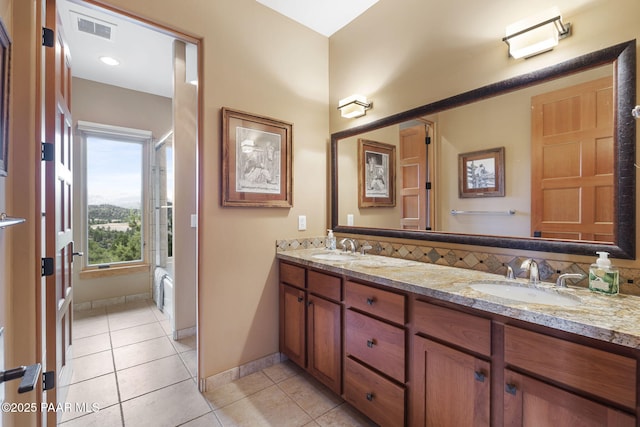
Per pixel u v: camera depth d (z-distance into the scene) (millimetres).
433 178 1864
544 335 975
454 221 1759
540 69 1423
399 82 2070
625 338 804
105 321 3070
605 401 856
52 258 1467
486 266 1615
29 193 1267
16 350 1227
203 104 1925
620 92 1209
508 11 1542
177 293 2688
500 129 1566
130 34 2562
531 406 1000
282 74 2312
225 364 2027
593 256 1270
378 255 2195
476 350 1146
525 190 1477
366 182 2285
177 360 2316
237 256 2082
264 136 2182
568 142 1347
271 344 2271
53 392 1481
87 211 3494
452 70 1780
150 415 1700
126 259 3750
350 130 2398
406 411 1398
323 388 1976
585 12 1299
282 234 2320
